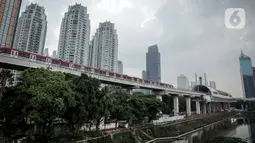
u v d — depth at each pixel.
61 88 28.52
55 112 27.41
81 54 112.69
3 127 31.64
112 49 138.88
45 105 26.31
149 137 51.25
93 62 139.00
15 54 38.62
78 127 36.97
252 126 90.12
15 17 93.12
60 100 26.73
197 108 115.00
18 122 31.86
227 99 167.50
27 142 31.22
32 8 110.62
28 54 41.00
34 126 33.53
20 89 28.19
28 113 27.38
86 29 118.00
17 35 107.50
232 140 23.30
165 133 58.00
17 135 32.88
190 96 103.62
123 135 44.25
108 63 133.50
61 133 36.31
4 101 29.28
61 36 117.31
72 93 30.39
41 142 31.23
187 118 86.88
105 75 56.91
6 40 87.50
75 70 49.06
